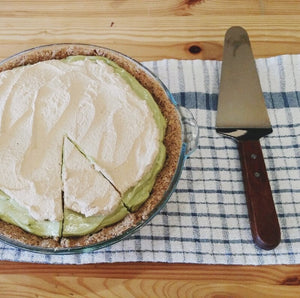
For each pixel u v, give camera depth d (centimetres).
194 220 40
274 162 43
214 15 51
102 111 38
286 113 46
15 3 51
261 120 43
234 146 44
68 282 38
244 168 41
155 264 39
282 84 47
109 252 39
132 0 51
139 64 41
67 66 40
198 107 46
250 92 44
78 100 38
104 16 51
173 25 51
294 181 42
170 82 47
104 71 40
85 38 49
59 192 35
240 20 51
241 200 41
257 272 39
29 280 38
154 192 36
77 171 36
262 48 50
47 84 39
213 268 39
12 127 37
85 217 35
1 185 35
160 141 38
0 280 38
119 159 36
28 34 49
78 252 34
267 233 38
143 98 40
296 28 51
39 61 42
